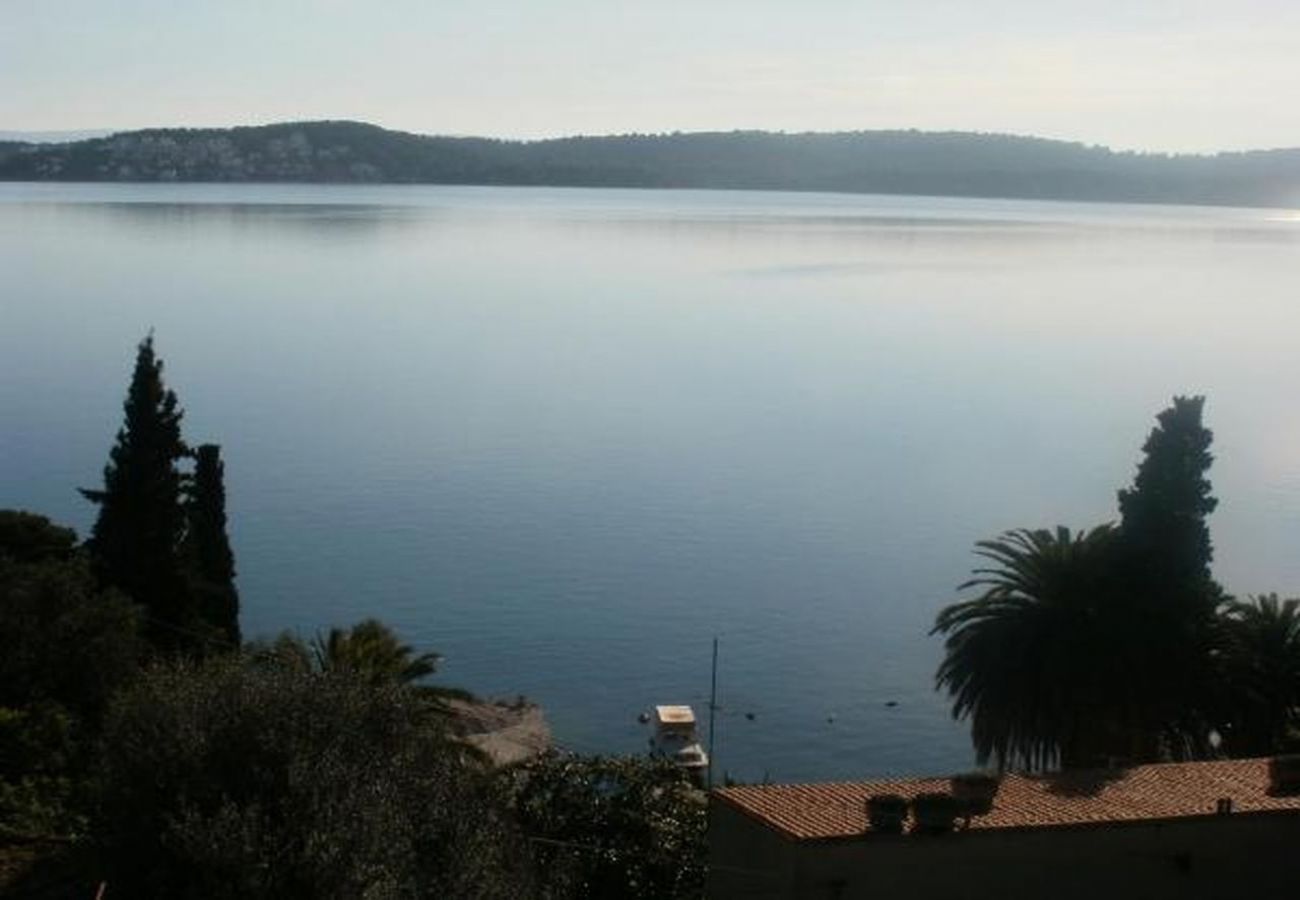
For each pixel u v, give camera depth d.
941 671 41.88
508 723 79.25
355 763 24.91
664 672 122.12
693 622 136.00
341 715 26.08
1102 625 39.59
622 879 33.00
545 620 135.12
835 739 107.44
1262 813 24.73
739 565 156.00
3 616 38.84
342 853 22.56
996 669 40.00
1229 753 41.31
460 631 131.62
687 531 170.25
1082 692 39.22
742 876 24.31
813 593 145.75
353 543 160.50
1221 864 24.52
